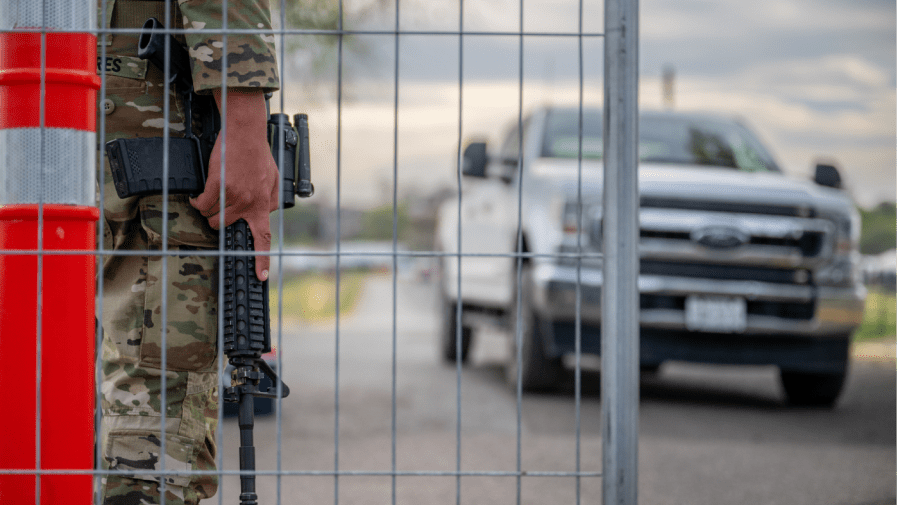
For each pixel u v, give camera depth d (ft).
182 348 5.88
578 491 5.05
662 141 19.10
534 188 17.10
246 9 5.53
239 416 5.37
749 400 18.25
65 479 5.17
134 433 5.96
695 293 16.06
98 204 6.02
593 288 15.74
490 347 30.40
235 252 5.20
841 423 15.47
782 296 16.22
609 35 5.25
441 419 15.05
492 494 10.17
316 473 4.88
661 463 11.93
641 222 16.10
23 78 5.22
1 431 5.19
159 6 6.09
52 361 5.17
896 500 10.11
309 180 6.00
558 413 15.67
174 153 5.66
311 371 21.79
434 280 25.30
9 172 5.25
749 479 11.09
